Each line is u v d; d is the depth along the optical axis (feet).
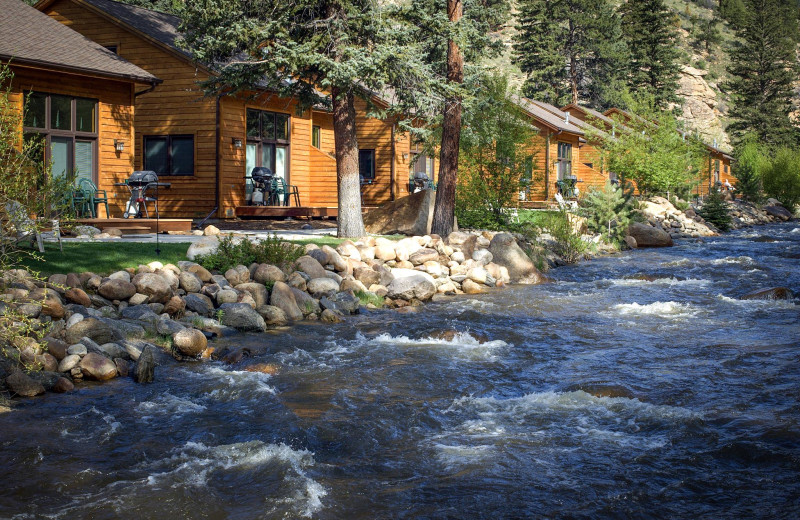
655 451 22.59
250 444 22.91
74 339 31.73
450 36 67.36
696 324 42.68
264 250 49.37
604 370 32.27
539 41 247.29
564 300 51.75
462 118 81.05
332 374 31.45
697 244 95.81
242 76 65.77
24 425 24.44
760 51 289.12
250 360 33.50
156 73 84.99
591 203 93.66
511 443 23.39
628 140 124.06
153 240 54.19
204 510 18.58
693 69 344.08
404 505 18.99
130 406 26.71
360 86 67.41
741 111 287.48
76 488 19.75
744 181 170.40
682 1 504.84
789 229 130.00
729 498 19.29
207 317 40.09
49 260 40.52
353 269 52.75
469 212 83.51
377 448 23.03
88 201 66.69
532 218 93.91
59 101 66.64
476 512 18.58
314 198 97.60
